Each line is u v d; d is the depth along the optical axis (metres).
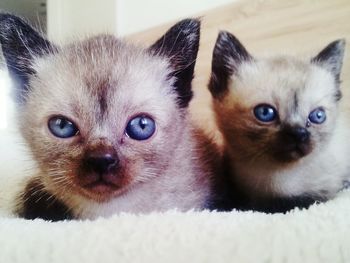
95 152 0.10
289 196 0.14
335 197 0.13
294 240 0.08
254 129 0.14
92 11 0.27
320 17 0.19
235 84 0.15
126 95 0.11
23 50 0.12
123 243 0.08
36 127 0.11
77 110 0.10
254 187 0.14
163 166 0.11
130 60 0.12
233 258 0.07
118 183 0.10
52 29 0.27
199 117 0.16
